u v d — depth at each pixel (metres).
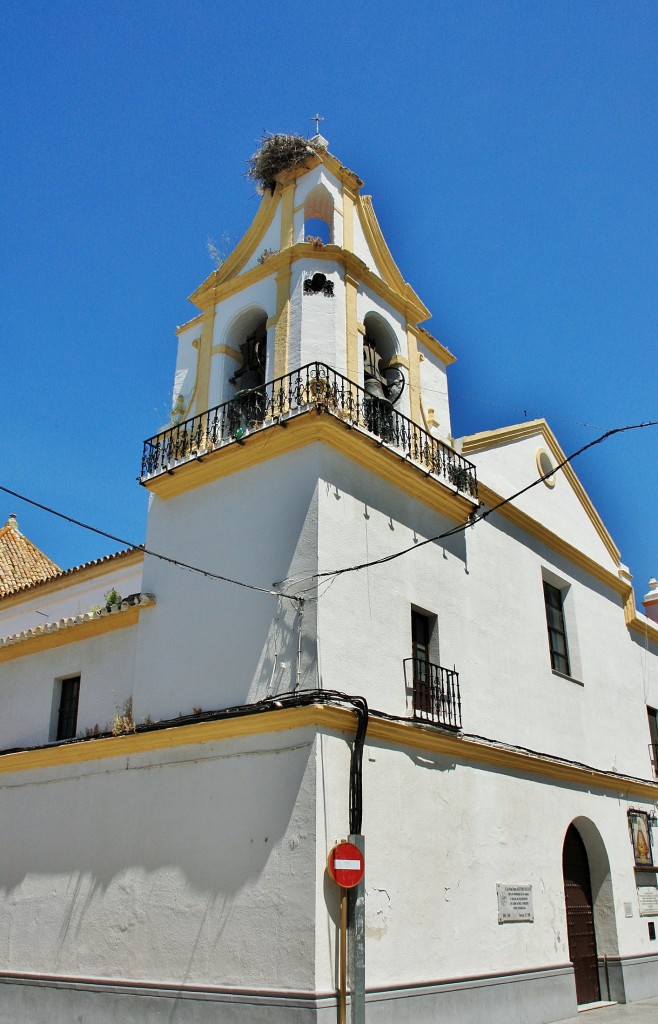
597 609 18.73
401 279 15.73
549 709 15.63
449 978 11.10
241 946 9.99
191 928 10.57
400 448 13.37
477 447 16.25
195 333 15.60
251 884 10.19
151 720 12.48
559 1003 13.09
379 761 11.10
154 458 14.20
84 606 18.30
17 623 19.94
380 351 15.16
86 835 12.41
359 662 11.46
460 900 11.79
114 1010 10.92
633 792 17.55
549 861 14.09
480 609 14.50
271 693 11.12
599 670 17.95
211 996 9.98
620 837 16.59
